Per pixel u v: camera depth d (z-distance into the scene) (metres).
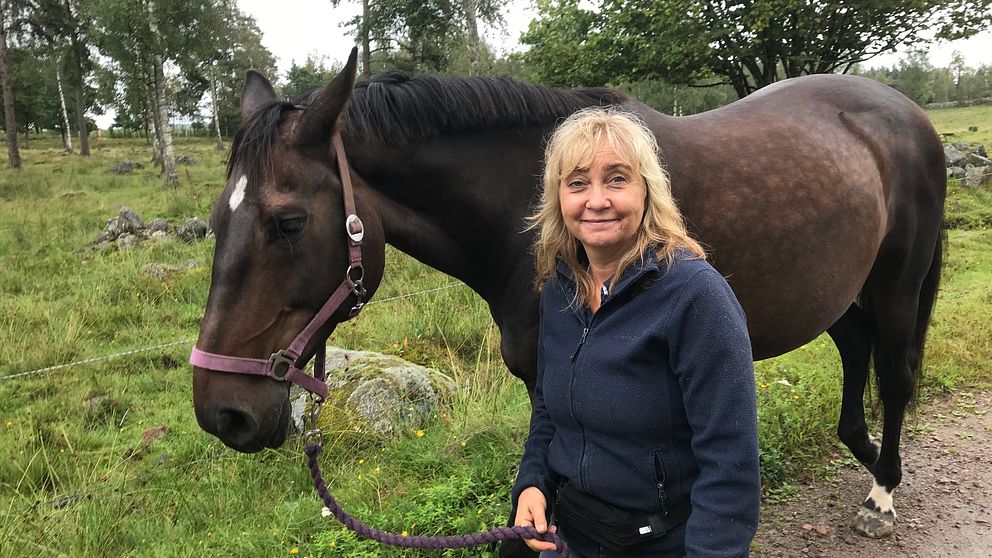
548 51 11.41
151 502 3.12
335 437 3.54
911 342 2.84
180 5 17.86
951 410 3.75
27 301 6.24
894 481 2.72
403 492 3.01
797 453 3.23
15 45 28.83
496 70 15.45
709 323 1.11
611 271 1.29
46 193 15.45
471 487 2.93
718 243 2.07
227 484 3.21
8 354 5.09
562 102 2.05
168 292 6.68
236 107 42.31
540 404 1.57
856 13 9.38
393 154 1.86
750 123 2.34
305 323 1.65
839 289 2.35
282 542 2.69
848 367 2.91
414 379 3.90
